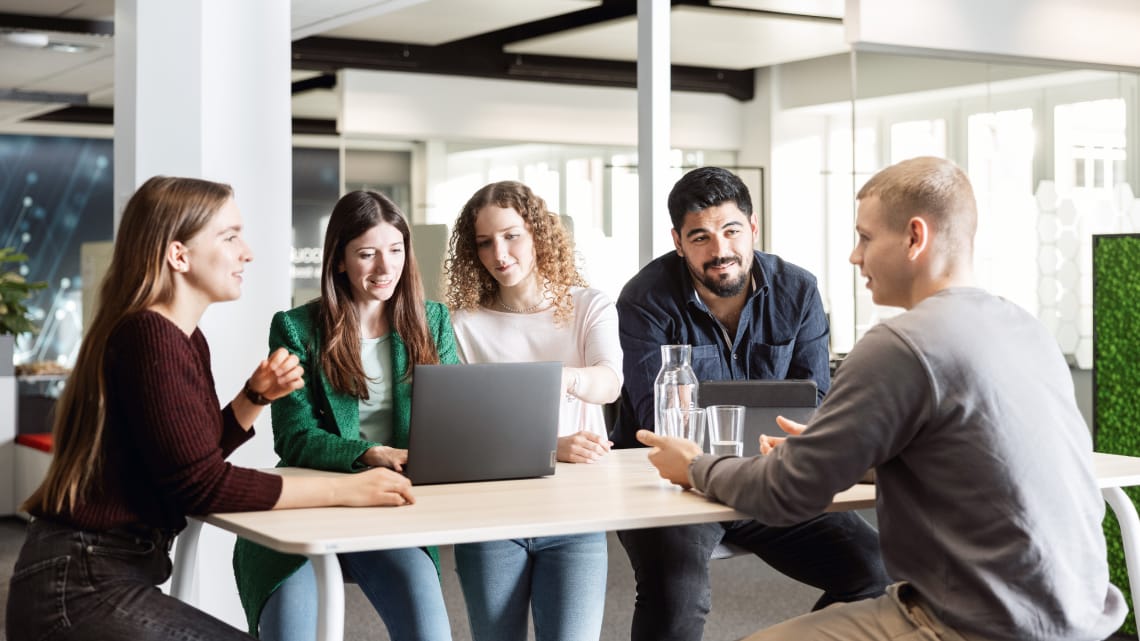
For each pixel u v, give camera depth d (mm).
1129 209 6457
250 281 4219
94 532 2219
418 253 6195
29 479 7105
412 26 8352
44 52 8797
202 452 2244
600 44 8828
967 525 2123
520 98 9156
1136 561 2762
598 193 9383
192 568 2562
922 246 2266
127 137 4059
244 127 4215
